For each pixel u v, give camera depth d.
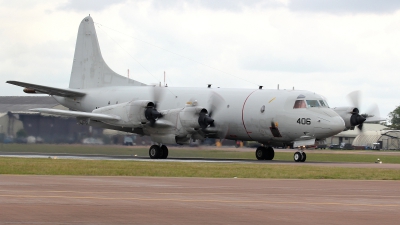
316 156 145.25
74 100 128.25
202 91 114.69
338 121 100.81
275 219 31.67
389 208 37.28
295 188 50.12
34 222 28.69
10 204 34.78
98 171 67.12
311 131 101.88
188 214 32.81
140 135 117.31
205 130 109.44
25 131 126.12
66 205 35.09
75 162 83.94
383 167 84.62
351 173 70.38
